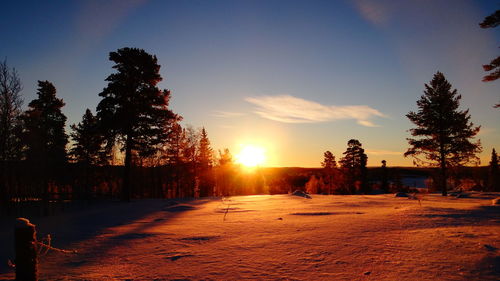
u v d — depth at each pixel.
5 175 21.00
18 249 4.84
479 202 18.95
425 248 6.37
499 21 19.20
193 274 5.48
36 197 24.88
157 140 30.98
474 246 6.30
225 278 5.15
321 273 5.16
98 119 30.12
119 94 29.28
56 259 7.20
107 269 6.15
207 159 53.50
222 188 63.72
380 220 10.48
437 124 31.23
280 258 6.22
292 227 10.06
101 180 45.56
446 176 31.69
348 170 61.72
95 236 10.29
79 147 41.69
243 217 13.86
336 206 17.69
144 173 48.78
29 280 4.85
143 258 6.95
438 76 32.34
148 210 19.70
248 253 6.80
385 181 70.75
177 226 11.81
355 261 5.74
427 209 12.99
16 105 21.05
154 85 31.19
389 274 4.94
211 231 10.12
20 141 21.72
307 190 65.81
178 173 48.09
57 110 40.50
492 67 19.42
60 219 15.84
